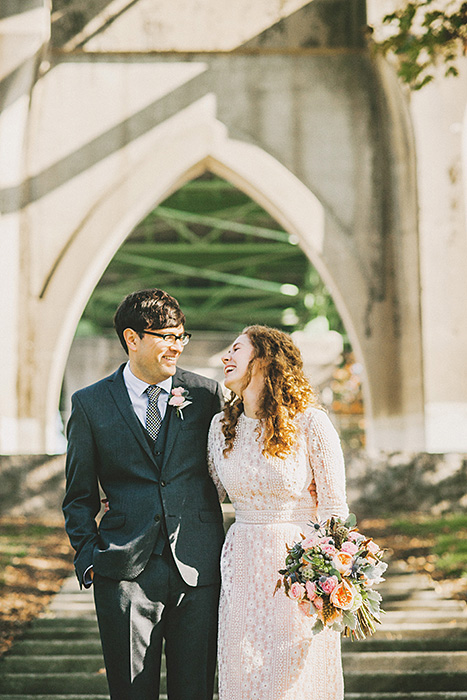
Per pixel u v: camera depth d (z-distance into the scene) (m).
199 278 28.42
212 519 2.95
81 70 12.83
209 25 12.81
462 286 12.30
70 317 12.74
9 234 12.49
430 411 12.16
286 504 2.80
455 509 11.23
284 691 2.67
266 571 2.75
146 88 12.84
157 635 2.80
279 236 21.95
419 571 6.59
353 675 4.23
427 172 12.32
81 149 12.81
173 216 21.16
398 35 6.67
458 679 4.25
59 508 11.20
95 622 5.15
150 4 12.85
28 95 12.52
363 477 11.28
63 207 12.79
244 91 12.87
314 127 12.85
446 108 12.30
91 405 2.95
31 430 12.50
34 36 12.21
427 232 12.30
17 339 12.55
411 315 12.42
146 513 2.84
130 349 2.96
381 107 12.80
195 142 12.80
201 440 3.00
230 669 2.72
